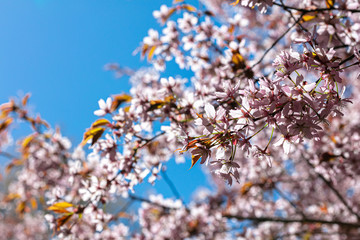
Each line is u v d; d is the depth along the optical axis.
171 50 4.14
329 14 2.84
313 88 1.70
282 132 1.79
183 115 3.06
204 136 1.94
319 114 1.75
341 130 5.00
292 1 5.16
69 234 3.29
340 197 5.23
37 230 9.02
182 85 4.02
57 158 5.20
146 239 5.55
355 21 3.10
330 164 4.01
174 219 5.75
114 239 4.86
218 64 4.03
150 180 3.13
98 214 3.30
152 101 2.98
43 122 5.01
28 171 5.42
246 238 5.90
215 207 6.71
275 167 5.92
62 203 3.19
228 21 4.13
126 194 4.81
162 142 4.32
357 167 3.90
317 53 1.77
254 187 5.83
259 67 4.25
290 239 6.59
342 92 1.79
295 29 3.51
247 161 5.76
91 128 2.89
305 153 5.07
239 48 3.48
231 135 1.82
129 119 2.87
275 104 1.72
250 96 1.79
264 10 2.43
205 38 4.01
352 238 6.20
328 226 6.43
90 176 3.39
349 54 3.67
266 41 6.03
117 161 3.05
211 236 5.90
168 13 4.10
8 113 4.79
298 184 7.05
